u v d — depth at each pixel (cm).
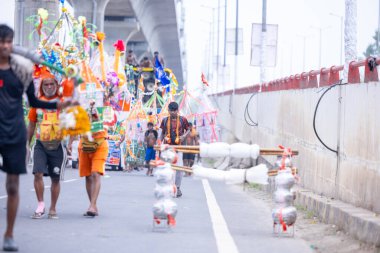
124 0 7125
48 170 1306
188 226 1267
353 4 1689
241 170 1189
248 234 1205
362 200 1322
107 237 1098
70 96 1074
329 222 1379
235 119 4769
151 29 10081
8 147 913
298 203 1733
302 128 1983
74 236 1097
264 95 3064
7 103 911
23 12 4253
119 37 8675
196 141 2928
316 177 1739
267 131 2891
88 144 1324
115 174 2938
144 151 3306
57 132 1272
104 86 1481
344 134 1472
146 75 4300
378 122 1220
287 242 1123
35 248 977
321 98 1655
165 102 3478
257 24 3725
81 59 1466
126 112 3128
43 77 1233
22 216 1320
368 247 1096
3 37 898
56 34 1582
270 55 3738
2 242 993
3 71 909
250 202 1892
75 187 2014
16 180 926
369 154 1277
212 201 1806
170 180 1186
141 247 1014
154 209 1177
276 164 1203
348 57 1688
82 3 6012
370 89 1283
